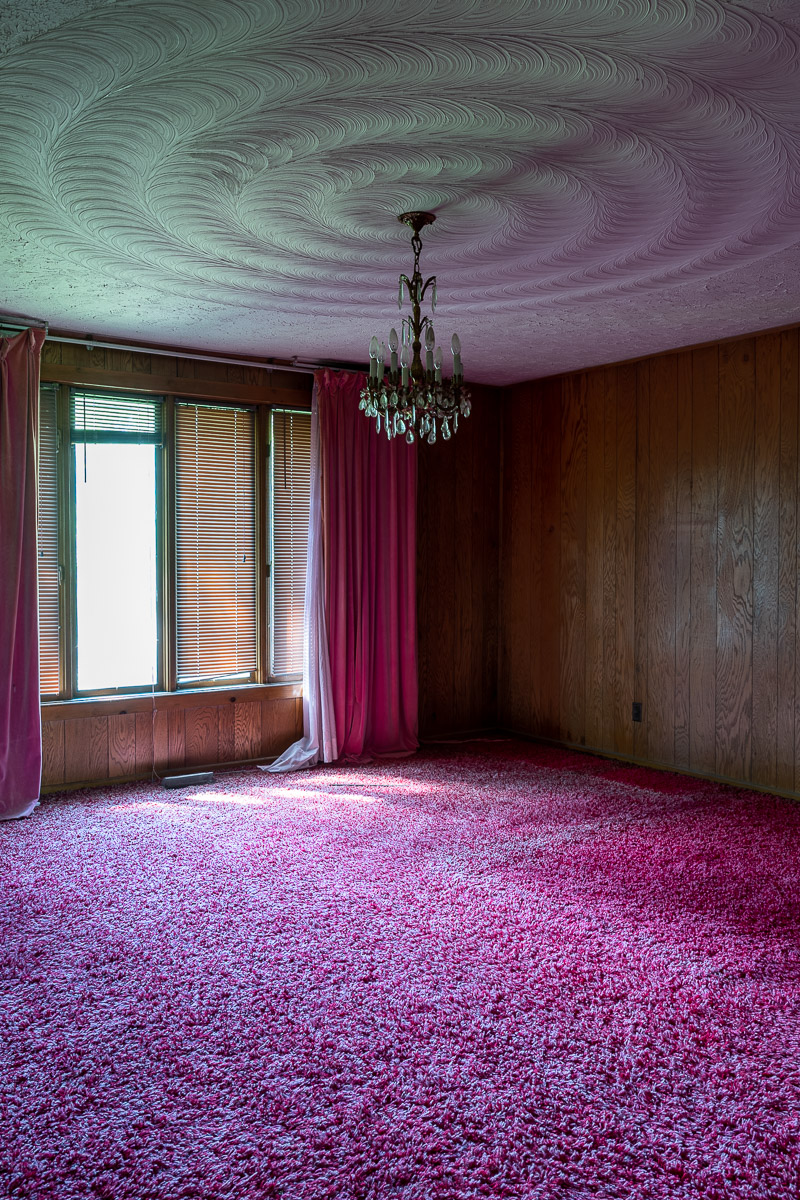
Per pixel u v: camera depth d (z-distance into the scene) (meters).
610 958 2.75
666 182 2.60
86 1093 2.09
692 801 4.44
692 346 4.85
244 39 1.82
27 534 4.25
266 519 5.22
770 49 1.87
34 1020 2.39
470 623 6.09
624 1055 2.24
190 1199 1.77
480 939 2.88
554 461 5.75
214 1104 2.05
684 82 2.02
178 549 4.93
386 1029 2.35
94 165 2.46
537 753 5.54
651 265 3.39
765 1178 1.83
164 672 4.92
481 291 3.76
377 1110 2.03
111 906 3.12
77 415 4.61
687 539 4.95
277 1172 1.84
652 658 5.17
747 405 4.62
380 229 3.02
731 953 2.79
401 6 1.70
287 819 4.14
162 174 2.54
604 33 1.80
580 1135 1.95
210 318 4.23
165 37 1.80
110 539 4.74
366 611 5.36
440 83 2.03
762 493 4.57
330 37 1.81
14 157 2.41
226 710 5.10
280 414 5.26
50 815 4.17
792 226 2.95
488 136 2.31
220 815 4.20
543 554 5.86
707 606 4.86
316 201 2.76
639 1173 1.84
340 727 5.30
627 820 4.12
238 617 5.17
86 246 3.18
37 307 4.05
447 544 5.94
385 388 3.13
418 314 3.03
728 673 4.77
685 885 3.33
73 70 1.94
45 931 2.93
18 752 4.24
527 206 2.80
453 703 6.04
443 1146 1.91
